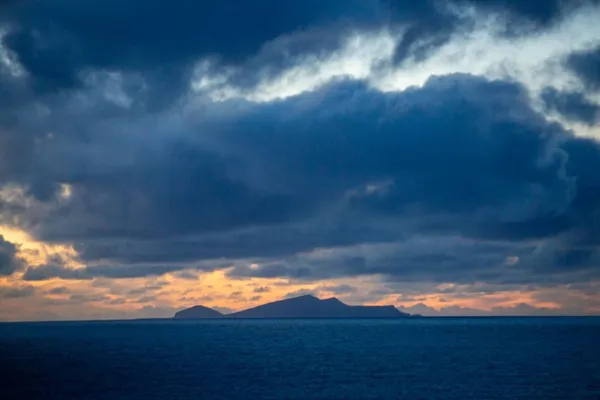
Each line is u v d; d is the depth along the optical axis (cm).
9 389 9350
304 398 8288
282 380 9925
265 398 8319
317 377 10244
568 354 14262
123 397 8544
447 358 13375
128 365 12519
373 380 9819
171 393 8819
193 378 10300
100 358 14300
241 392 8794
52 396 8738
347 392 8700
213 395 8600
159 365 12450
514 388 8925
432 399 8100
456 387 9038
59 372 11362
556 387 9000
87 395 8781
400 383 9481
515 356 13788
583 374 10406
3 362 13362
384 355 14338
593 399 8062
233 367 11912
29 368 12075
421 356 13950
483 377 10081
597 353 14538
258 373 10850
